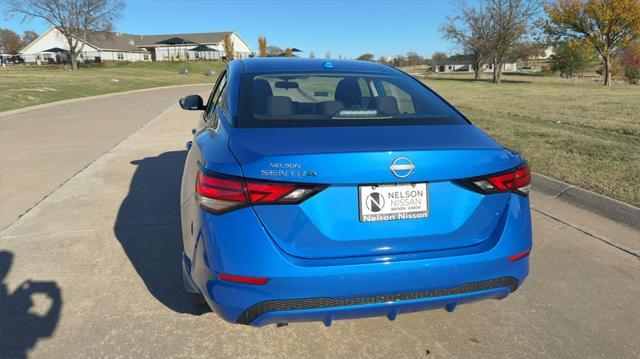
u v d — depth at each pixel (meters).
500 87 30.28
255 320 2.12
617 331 2.74
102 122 12.50
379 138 2.24
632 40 37.62
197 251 2.19
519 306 3.02
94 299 3.10
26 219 4.65
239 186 2.02
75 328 2.76
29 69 66.31
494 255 2.22
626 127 9.60
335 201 2.06
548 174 5.71
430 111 2.74
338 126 2.39
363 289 2.08
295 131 2.31
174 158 7.60
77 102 19.53
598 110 13.46
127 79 38.09
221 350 2.57
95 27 63.53
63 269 3.54
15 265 3.60
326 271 2.03
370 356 2.53
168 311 2.95
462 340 2.67
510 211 2.30
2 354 2.52
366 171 2.04
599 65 65.69
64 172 6.64
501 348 2.60
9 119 13.27
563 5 40.25
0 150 8.37
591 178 5.43
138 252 3.85
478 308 3.01
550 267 3.53
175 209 4.96
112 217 4.71
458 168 2.15
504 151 2.34
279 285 2.02
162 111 15.53
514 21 40.31
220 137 2.40
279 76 3.04
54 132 10.62
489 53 43.72
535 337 2.69
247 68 3.19
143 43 100.25
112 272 3.49
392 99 2.86
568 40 41.84
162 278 3.39
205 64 81.12
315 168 2.00
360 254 2.11
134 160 7.46
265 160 2.02
